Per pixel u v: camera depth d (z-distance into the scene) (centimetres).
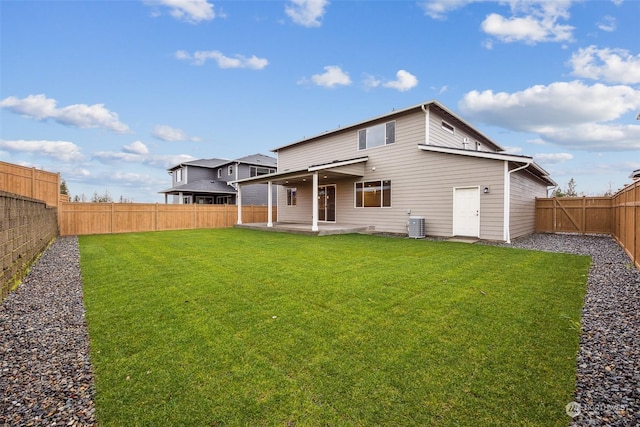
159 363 270
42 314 390
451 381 239
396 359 271
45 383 243
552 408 210
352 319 360
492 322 350
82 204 1475
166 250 896
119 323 357
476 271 589
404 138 1291
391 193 1340
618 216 1023
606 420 198
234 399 221
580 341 306
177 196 3119
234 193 2642
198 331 332
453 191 1143
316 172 1281
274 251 848
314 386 235
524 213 1295
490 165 1052
